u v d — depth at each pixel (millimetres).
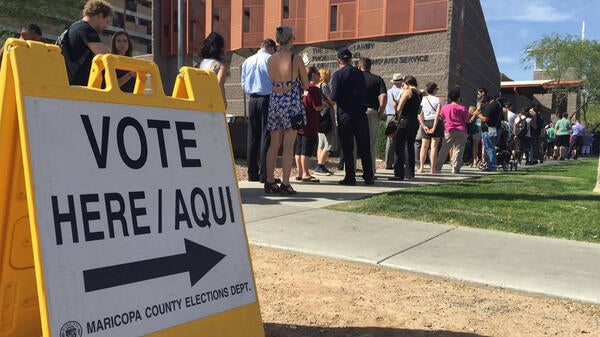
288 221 4996
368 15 21344
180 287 1978
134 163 1951
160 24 30312
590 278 3428
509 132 13406
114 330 1734
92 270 1719
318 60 22922
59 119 1755
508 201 6559
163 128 2096
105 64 1961
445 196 6824
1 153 1759
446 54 19562
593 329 2701
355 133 7773
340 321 2764
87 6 4660
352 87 7551
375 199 6266
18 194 1862
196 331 1979
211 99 2350
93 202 1781
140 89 2215
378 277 3504
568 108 40906
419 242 4328
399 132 8719
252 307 2232
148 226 1931
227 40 26984
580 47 33750
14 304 2010
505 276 3436
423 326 2711
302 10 23453
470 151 14711
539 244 4352
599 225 5129
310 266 3713
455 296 3168
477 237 4562
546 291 3160
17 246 1936
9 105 1739
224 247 2189
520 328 2703
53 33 30219
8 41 1725
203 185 2186
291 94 6305
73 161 1758
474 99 24547
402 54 20547
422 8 19984
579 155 25141
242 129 13227
